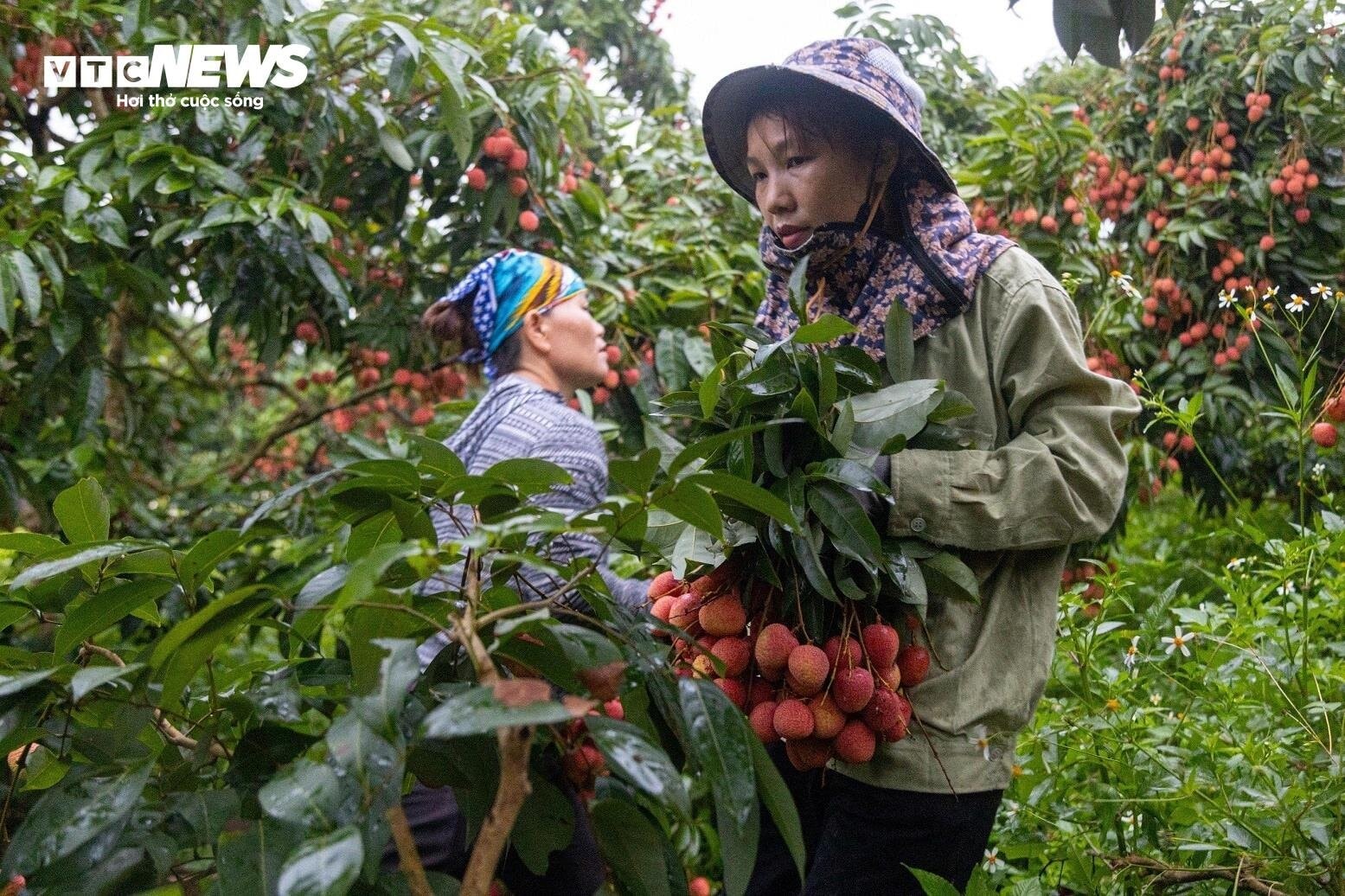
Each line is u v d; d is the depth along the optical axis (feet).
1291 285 11.10
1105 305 10.08
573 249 10.98
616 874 3.75
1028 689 5.09
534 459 3.81
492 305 7.36
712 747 3.35
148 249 9.82
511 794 2.86
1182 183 11.61
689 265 11.68
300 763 3.12
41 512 10.02
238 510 12.28
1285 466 12.02
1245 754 6.32
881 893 4.98
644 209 13.33
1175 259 11.42
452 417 9.71
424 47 9.00
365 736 3.14
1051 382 4.99
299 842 3.31
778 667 4.62
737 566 4.92
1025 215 10.64
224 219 8.68
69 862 3.32
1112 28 4.76
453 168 10.25
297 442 17.89
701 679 3.54
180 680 3.70
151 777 4.09
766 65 5.31
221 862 3.25
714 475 3.53
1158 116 11.93
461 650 4.11
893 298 5.25
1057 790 6.93
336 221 9.18
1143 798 6.43
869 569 4.50
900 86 5.43
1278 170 11.10
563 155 11.87
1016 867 7.40
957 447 4.92
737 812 3.27
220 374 17.17
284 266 10.03
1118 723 6.71
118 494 11.57
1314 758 6.02
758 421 4.79
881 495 4.60
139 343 15.06
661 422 10.59
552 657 3.66
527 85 10.36
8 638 6.64
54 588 4.62
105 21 10.52
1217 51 11.79
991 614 5.08
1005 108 13.24
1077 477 4.85
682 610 4.96
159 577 4.04
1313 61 10.75
